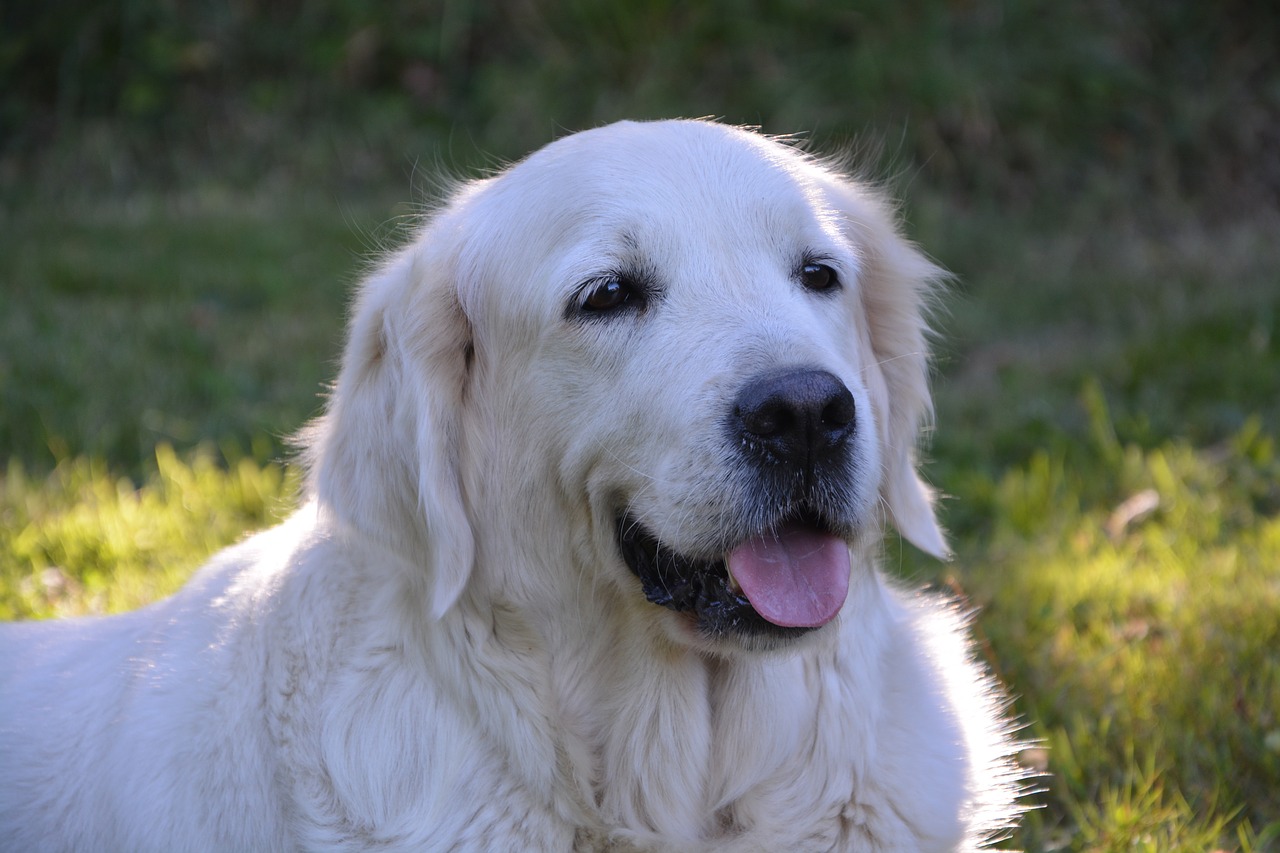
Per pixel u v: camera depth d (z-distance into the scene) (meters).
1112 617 6.04
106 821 4.13
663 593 3.85
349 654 4.00
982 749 4.30
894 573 6.61
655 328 3.76
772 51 14.50
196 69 15.04
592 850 4.02
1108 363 9.50
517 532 4.01
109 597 6.09
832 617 3.65
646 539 3.85
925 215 13.03
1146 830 4.47
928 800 4.04
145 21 15.01
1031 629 5.96
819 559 3.71
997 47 14.64
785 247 3.94
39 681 4.57
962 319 11.04
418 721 3.90
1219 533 6.93
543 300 3.88
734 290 3.77
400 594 4.00
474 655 3.93
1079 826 4.61
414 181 13.91
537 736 3.94
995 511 7.53
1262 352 9.25
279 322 10.35
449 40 14.96
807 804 3.98
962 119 14.09
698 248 3.81
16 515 6.89
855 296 4.22
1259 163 14.20
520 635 3.98
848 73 14.18
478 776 3.89
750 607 3.71
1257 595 5.91
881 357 4.54
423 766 3.88
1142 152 14.28
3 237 12.14
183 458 7.95
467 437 4.06
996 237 12.88
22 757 4.38
